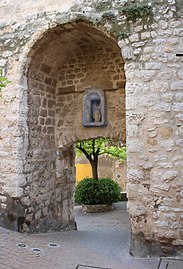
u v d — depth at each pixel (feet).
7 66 16.24
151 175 12.96
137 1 14.01
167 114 12.99
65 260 12.19
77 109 19.36
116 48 17.93
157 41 13.42
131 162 13.26
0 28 16.62
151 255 12.72
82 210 32.76
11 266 10.87
